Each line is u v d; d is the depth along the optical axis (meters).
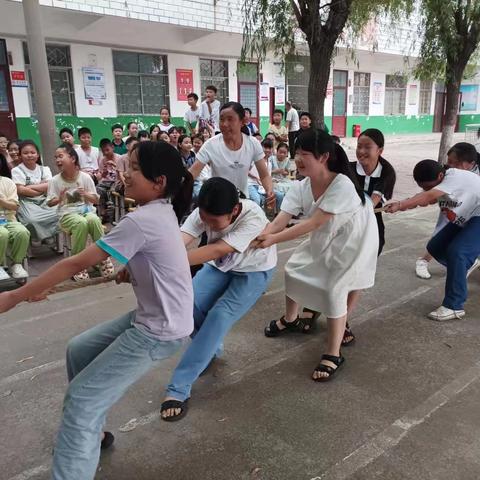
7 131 10.59
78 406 1.81
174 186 1.83
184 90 13.32
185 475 2.16
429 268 4.97
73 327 3.59
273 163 7.38
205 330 2.59
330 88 17.72
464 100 23.86
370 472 2.16
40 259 5.22
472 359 3.16
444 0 8.16
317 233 2.87
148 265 1.80
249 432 2.45
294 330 3.54
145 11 10.45
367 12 7.90
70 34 10.79
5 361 3.12
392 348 3.31
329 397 2.74
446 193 3.52
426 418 2.55
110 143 6.85
